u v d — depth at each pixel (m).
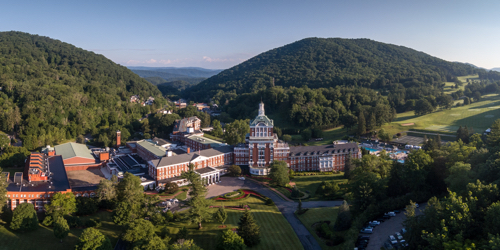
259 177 184.38
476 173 108.06
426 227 84.38
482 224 78.25
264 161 196.25
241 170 195.38
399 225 109.50
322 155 199.88
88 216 124.44
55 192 128.12
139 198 121.31
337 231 110.56
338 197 150.00
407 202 123.75
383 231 106.12
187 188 167.75
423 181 129.88
